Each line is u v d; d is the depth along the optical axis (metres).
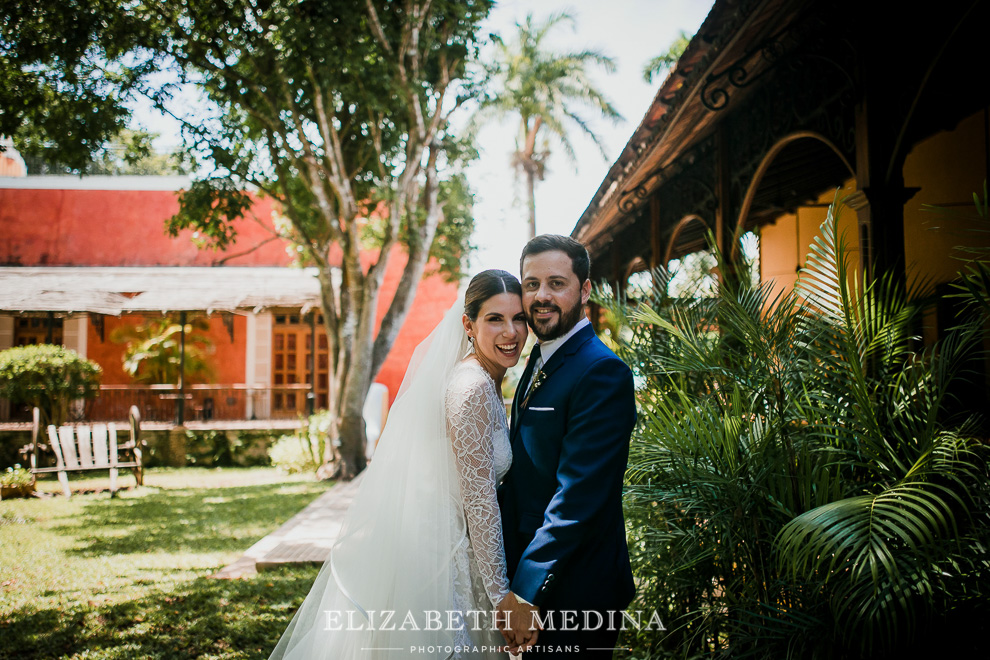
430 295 16.11
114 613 4.24
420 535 2.14
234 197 9.41
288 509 8.05
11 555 5.90
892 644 2.08
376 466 2.25
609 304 3.69
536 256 2.13
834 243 2.38
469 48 9.37
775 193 7.35
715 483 2.49
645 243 8.65
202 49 8.13
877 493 2.26
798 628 2.20
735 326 2.68
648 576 2.98
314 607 2.35
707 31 3.98
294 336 16.50
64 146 7.82
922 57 2.95
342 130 10.20
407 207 10.34
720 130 5.12
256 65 8.44
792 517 2.37
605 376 2.00
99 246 16.41
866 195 3.04
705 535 2.62
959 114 4.73
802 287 2.53
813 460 2.50
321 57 7.84
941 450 2.03
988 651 2.03
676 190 6.66
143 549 6.11
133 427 10.14
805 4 3.26
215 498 8.95
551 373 2.13
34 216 16.42
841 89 3.29
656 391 3.05
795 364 2.57
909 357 2.49
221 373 16.02
